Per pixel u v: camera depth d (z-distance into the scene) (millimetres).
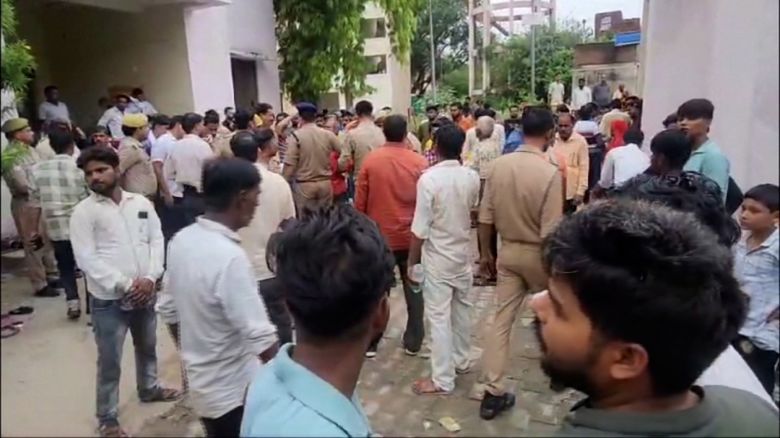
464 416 2115
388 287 1016
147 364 1812
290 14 9656
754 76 1173
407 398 2328
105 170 1961
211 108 7742
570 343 725
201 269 1587
